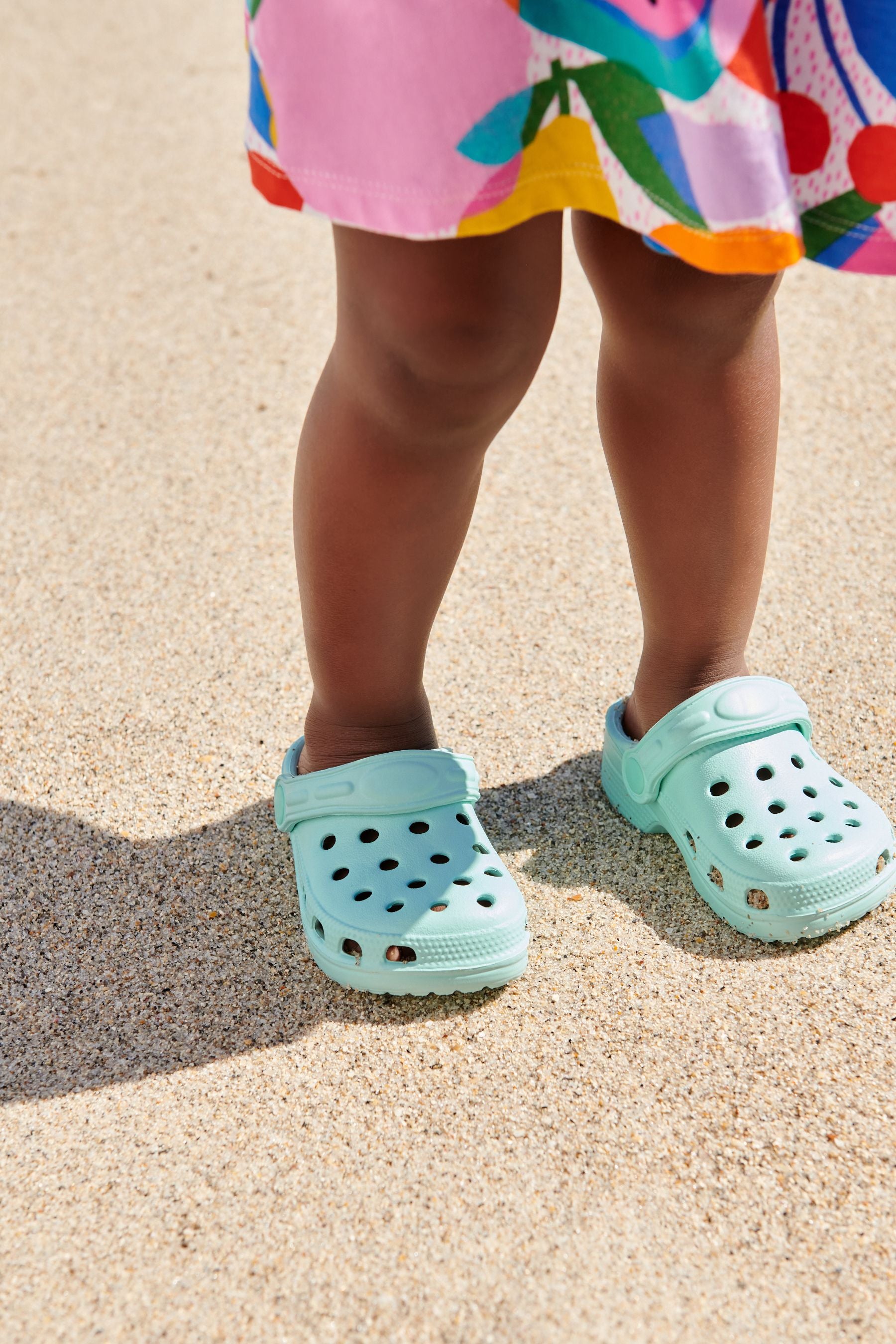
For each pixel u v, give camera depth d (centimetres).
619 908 116
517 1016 105
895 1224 86
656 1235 86
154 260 241
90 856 124
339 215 84
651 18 72
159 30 357
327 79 81
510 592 158
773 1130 94
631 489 110
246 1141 95
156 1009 107
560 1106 96
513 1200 89
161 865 123
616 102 77
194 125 297
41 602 159
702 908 115
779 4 78
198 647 151
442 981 105
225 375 206
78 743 138
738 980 107
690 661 117
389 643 108
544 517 171
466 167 79
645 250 95
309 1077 100
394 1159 93
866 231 86
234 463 185
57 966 112
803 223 86
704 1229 87
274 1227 88
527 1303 82
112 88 320
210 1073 101
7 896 120
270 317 221
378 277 86
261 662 149
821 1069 98
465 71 77
